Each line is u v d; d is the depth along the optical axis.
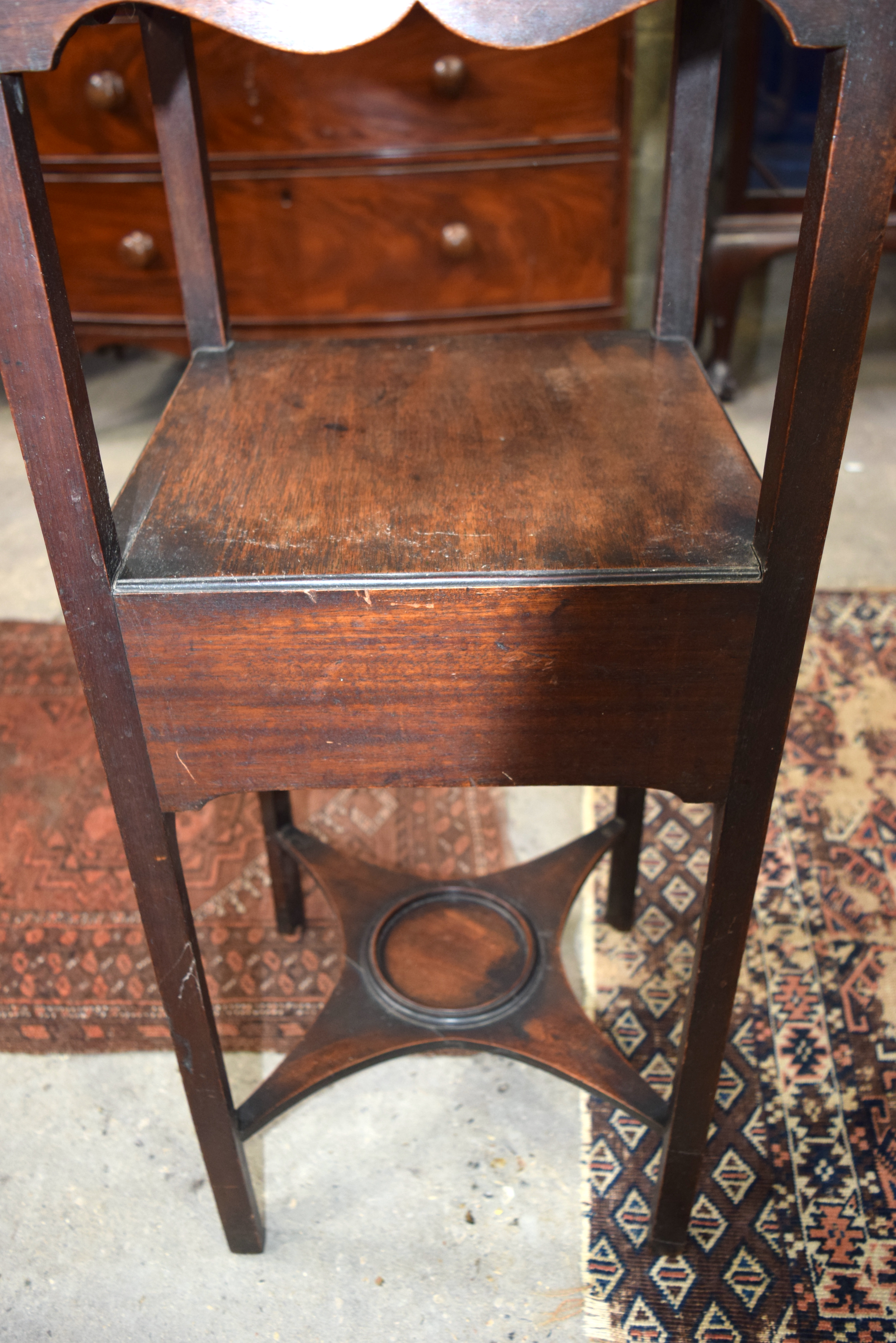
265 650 0.73
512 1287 1.04
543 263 2.26
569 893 1.31
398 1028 1.14
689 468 0.84
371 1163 1.16
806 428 0.65
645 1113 1.03
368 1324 1.01
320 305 2.28
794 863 1.51
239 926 1.45
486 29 0.57
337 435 0.91
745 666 0.74
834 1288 1.03
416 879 1.34
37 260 0.59
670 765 0.79
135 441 2.60
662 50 2.46
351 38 0.57
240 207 2.15
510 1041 1.12
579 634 0.73
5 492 2.47
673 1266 1.06
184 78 0.95
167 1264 1.07
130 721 0.76
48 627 2.03
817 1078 1.23
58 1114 1.21
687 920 1.44
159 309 2.32
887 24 0.53
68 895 1.49
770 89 2.28
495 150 2.11
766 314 3.04
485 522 0.77
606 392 0.97
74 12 0.54
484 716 0.77
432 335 1.12
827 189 0.57
